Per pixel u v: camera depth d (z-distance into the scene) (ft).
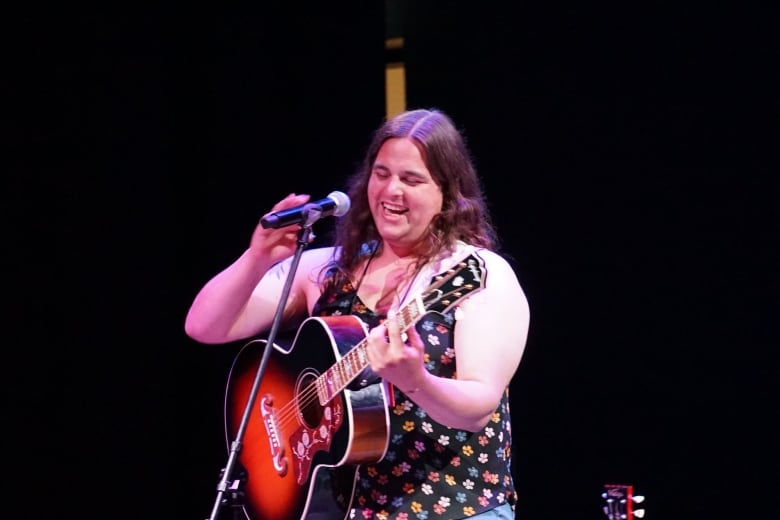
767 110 35.70
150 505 39.96
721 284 36.06
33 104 39.93
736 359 35.73
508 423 22.66
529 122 39.37
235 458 22.12
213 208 41.19
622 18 38.22
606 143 38.09
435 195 22.77
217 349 40.91
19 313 39.60
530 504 38.11
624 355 37.27
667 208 37.01
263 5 41.81
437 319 21.88
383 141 23.09
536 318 38.50
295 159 41.45
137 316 40.14
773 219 35.40
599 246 37.91
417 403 20.07
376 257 24.13
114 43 40.55
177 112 41.04
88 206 40.16
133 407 40.01
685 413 36.35
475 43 40.60
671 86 37.24
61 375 39.75
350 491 21.72
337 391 21.76
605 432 37.40
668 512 36.29
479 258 20.97
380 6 41.52
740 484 35.53
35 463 39.42
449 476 21.45
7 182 39.70
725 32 36.52
